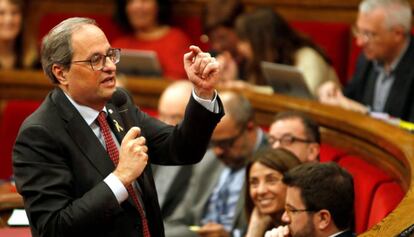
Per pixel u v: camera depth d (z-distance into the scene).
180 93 8.81
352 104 9.48
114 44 12.82
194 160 5.33
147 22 12.64
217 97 5.23
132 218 5.06
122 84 10.03
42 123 4.99
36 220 4.88
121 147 4.91
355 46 12.02
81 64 4.92
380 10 9.32
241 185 8.45
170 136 5.36
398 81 9.39
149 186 5.23
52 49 4.98
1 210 6.91
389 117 8.95
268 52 10.77
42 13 13.49
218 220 8.46
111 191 4.81
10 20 12.17
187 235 8.08
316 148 7.77
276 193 7.17
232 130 8.28
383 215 6.67
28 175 4.91
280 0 12.73
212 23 11.76
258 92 9.91
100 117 5.15
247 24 10.87
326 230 6.00
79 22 5.02
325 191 5.96
